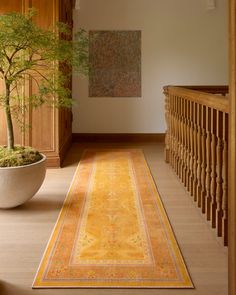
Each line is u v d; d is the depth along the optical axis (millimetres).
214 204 2826
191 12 6672
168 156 5074
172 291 2023
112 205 3395
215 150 2775
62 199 3553
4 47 2934
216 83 6773
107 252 2475
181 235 2746
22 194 3131
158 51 6742
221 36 6711
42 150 4816
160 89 6789
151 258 2389
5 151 3258
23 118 4309
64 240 2660
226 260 2363
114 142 6816
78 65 3234
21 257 2402
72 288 2051
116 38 6703
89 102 6812
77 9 6621
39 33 2996
